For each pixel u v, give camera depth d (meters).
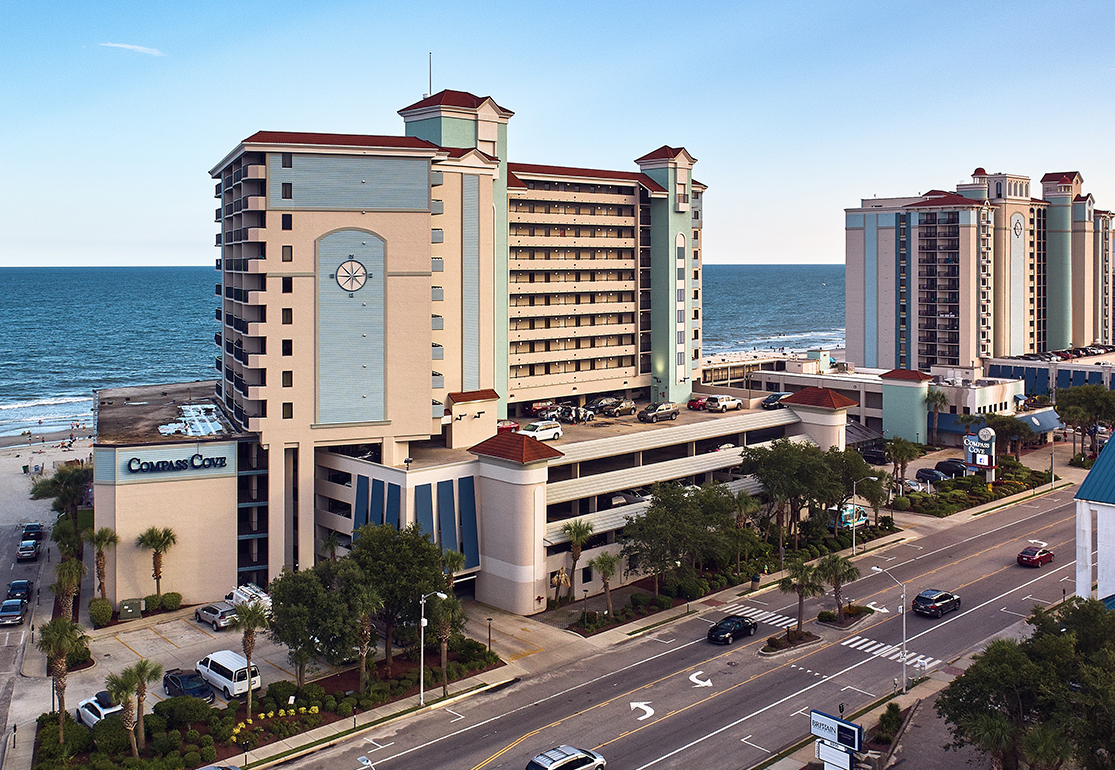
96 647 78.94
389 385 94.31
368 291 93.25
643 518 88.19
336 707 65.81
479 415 103.94
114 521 86.88
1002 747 48.25
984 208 188.88
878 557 101.00
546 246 124.94
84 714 64.56
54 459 163.75
